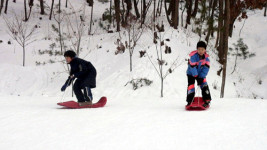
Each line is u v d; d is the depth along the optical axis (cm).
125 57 1559
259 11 2548
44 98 848
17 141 366
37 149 334
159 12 2289
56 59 1692
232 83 1433
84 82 609
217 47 1853
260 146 338
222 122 456
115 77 1329
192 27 1977
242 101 714
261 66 1698
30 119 485
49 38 2014
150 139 364
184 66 1394
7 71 1488
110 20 2269
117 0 2028
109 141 357
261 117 494
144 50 1512
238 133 392
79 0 2958
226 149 328
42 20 2364
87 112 551
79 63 605
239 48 1912
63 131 406
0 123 460
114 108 612
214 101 719
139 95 1164
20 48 1844
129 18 1973
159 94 1171
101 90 1238
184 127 424
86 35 2109
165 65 1380
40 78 1467
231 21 2022
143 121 465
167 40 1641
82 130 410
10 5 2586
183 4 2573
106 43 1848
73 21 2419
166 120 473
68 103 612
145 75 1299
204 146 338
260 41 2048
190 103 585
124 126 431
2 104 683
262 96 1421
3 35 2008
